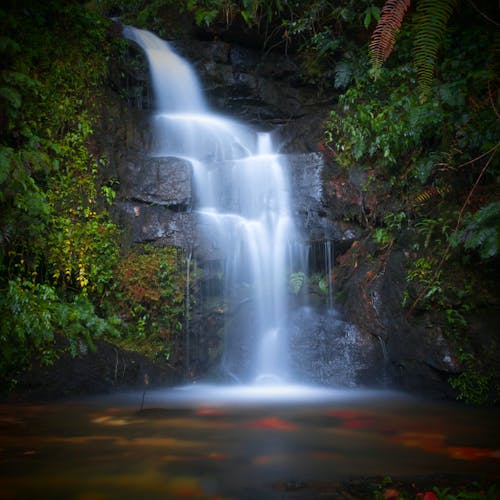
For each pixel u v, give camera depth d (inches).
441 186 261.1
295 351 260.8
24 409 191.0
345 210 280.2
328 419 173.2
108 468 116.2
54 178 244.7
